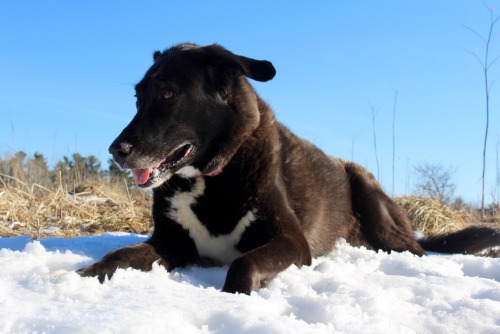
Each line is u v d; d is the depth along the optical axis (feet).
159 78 4.12
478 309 2.97
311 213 4.69
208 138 4.20
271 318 2.59
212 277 3.98
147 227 6.89
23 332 2.38
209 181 4.19
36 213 6.82
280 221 4.13
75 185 9.19
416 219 8.16
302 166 4.75
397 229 5.55
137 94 4.29
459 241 5.91
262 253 3.71
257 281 3.56
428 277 3.66
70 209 7.34
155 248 4.16
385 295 3.12
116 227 6.66
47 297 2.85
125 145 3.93
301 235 4.16
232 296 2.95
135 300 2.80
